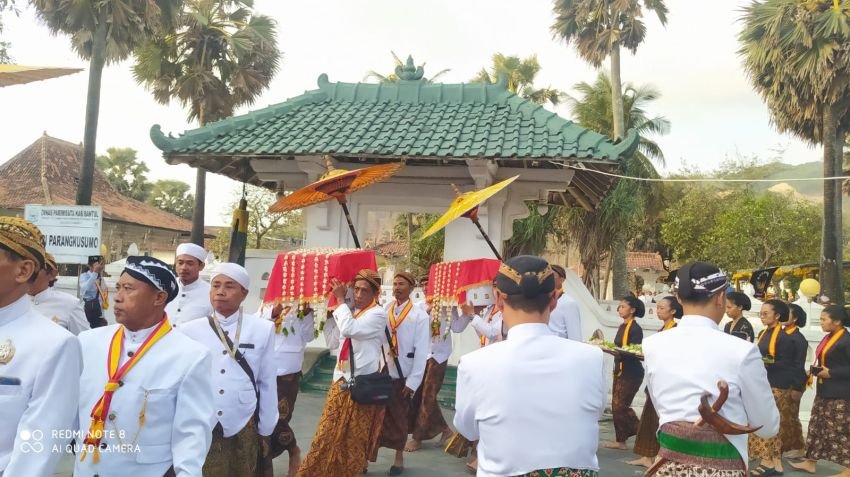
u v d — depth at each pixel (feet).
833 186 62.28
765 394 9.74
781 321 22.77
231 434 13.28
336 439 16.96
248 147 30.58
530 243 63.67
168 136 31.63
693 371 9.82
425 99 35.83
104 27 51.21
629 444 25.71
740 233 101.09
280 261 16.90
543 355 8.12
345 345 17.51
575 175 35.47
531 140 29.96
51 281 16.58
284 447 18.47
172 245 115.14
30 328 7.90
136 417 8.79
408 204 33.71
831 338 22.27
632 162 72.33
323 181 18.80
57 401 7.66
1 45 51.85
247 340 13.94
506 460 7.82
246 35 69.21
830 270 63.10
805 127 66.59
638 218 75.61
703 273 10.24
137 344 9.19
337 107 35.53
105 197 104.78
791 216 100.89
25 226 8.05
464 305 20.95
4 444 7.52
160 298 9.25
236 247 34.99
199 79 66.90
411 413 23.38
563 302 19.44
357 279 17.31
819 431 22.17
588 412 8.04
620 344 25.25
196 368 9.12
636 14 73.36
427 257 84.89
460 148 29.48
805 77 59.77
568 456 7.79
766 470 21.77
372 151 29.35
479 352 8.46
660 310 23.44
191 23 67.67
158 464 8.87
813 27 58.18
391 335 19.99
